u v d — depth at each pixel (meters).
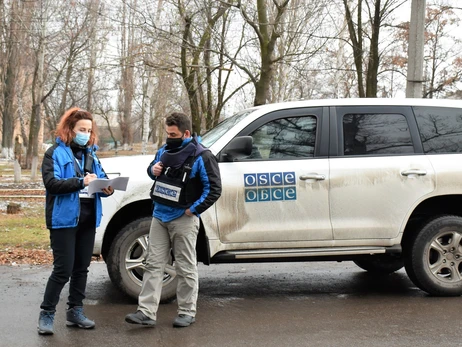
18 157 22.20
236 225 5.81
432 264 6.27
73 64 30.00
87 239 5.07
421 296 6.33
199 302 6.09
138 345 4.67
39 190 19.11
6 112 40.09
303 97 23.38
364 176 6.01
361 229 6.00
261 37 12.47
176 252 5.14
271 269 7.88
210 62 14.86
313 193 5.92
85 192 4.97
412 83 9.79
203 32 14.18
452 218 6.19
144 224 5.75
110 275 5.76
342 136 6.12
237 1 12.89
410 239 6.27
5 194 17.88
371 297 6.31
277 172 5.88
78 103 38.31
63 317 5.43
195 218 5.09
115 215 5.89
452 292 6.22
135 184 5.76
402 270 7.88
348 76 24.23
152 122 46.75
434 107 6.39
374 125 6.21
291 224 5.90
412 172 6.08
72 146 4.94
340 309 5.80
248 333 5.00
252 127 6.01
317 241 5.96
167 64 13.74
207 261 5.82
